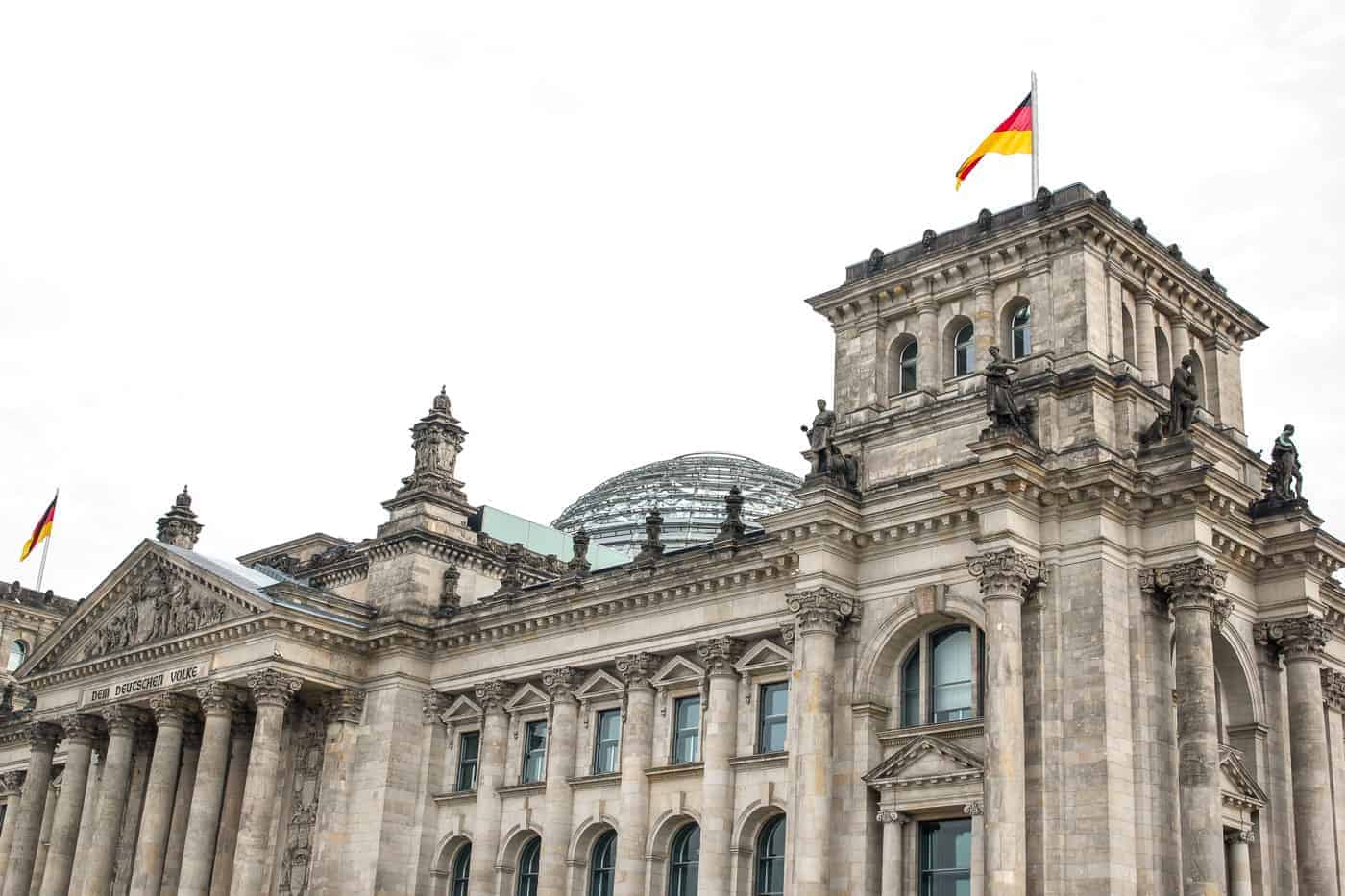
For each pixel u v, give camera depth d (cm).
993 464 6788
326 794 9794
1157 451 7019
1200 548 6769
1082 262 7431
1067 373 7206
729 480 13738
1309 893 6994
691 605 8644
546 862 8831
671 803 8444
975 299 7856
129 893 10106
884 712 7356
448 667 9975
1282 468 7512
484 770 9425
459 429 11019
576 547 9706
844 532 7512
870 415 8044
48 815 12400
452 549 10481
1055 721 6631
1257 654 7381
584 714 9175
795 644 7594
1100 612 6675
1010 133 8031
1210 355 8175
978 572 6812
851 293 8325
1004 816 6319
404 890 9556
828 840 7050
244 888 9169
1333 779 7662
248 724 10331
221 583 10088
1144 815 6506
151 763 11019
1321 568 7369
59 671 11156
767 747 8138
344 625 9888
